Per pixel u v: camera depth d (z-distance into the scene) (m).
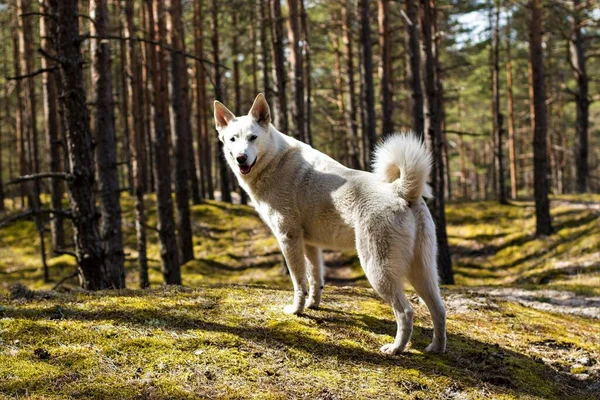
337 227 4.58
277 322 4.78
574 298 9.08
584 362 5.02
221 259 18.14
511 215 19.77
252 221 21.72
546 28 23.28
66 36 6.62
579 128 23.00
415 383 3.96
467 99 31.42
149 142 26.44
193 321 4.64
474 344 5.07
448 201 23.17
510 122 27.08
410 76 13.27
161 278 16.23
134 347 4.00
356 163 19.73
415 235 4.31
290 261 4.95
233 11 20.08
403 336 4.36
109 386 3.44
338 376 3.91
